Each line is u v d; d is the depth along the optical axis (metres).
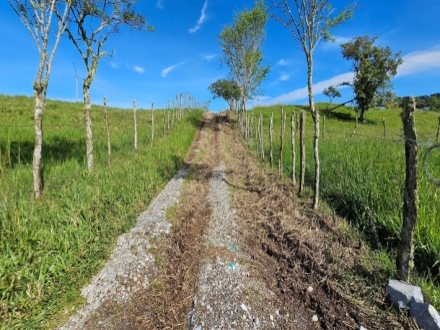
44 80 5.09
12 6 4.67
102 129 15.59
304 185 6.93
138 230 4.56
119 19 7.41
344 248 3.95
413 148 2.87
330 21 5.16
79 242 3.54
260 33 18.81
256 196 6.71
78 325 2.78
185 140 13.97
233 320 2.87
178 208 5.81
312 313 3.00
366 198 4.82
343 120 31.72
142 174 6.99
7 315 2.56
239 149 14.45
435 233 3.38
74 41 6.84
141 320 2.90
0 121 13.87
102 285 3.31
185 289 3.34
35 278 2.93
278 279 3.58
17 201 4.08
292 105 38.75
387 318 2.76
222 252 4.14
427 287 2.97
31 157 8.07
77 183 5.57
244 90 20.73
